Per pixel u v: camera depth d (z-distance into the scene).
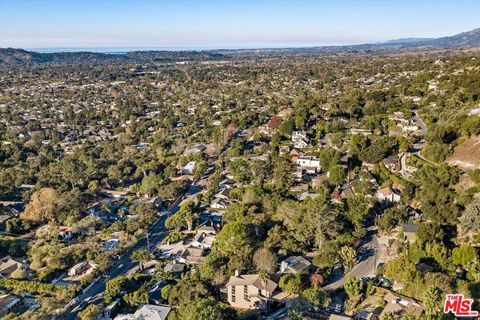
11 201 130.75
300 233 89.19
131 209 120.19
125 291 78.50
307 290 70.44
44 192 118.81
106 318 71.94
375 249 88.25
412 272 71.06
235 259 80.44
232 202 119.44
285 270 80.81
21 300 79.81
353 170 126.38
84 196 129.88
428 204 91.25
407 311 65.00
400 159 126.62
